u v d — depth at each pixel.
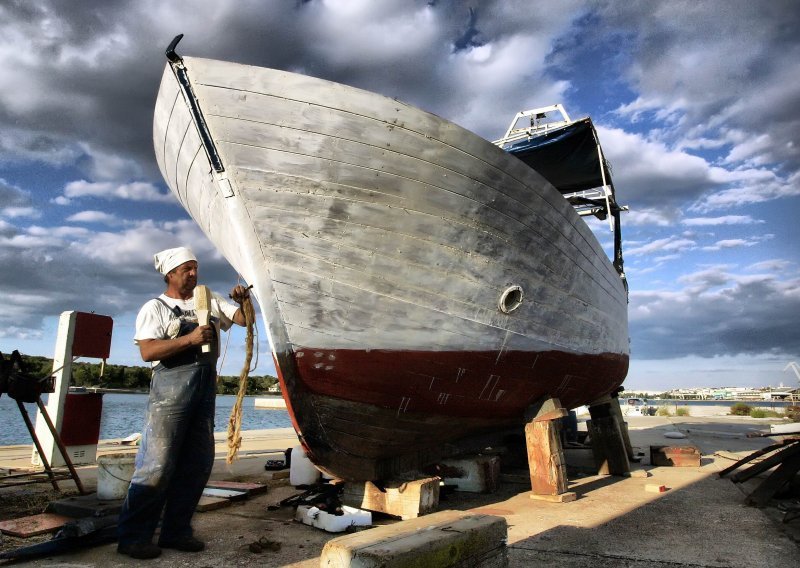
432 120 3.79
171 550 3.07
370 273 3.83
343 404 3.97
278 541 3.27
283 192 3.63
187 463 3.15
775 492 4.48
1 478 4.36
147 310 3.10
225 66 3.49
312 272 3.74
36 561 2.83
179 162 4.25
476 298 4.25
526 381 4.86
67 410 6.23
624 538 3.42
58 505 3.69
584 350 5.72
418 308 4.00
